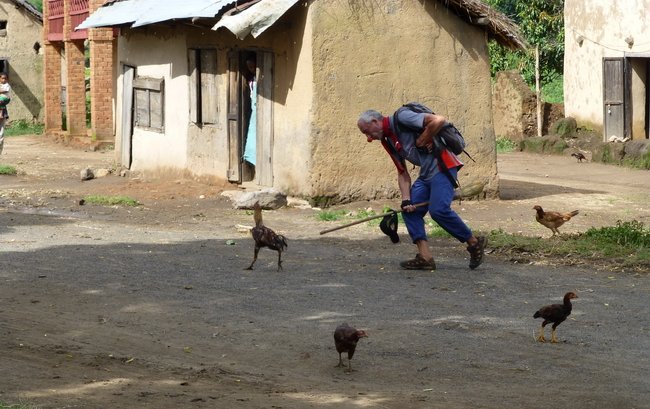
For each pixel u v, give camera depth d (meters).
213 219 15.41
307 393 6.50
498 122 31.86
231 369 7.11
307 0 16.30
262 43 17.44
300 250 12.45
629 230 12.70
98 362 7.19
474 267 11.05
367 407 6.17
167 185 19.08
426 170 10.84
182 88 19.69
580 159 26.27
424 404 6.26
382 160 17.06
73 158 27.48
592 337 8.07
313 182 16.53
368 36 16.73
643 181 21.72
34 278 10.24
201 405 6.15
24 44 38.84
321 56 16.39
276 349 7.66
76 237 13.23
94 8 29.33
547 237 13.46
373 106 16.88
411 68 17.16
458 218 10.88
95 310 8.89
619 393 6.54
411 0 17.05
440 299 9.50
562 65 35.78
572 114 29.69
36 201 17.50
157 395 6.37
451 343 7.85
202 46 18.92
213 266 11.14
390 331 8.21
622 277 10.70
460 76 17.56
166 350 7.59
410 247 12.77
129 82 21.75
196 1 17.78
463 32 17.55
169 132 20.30
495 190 17.94
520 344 7.82
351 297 9.54
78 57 32.53
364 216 15.59
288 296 9.55
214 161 18.91
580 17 28.88
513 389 6.64
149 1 19.95
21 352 7.39
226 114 18.42
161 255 11.84
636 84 26.67
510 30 17.52
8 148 31.00
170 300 9.32
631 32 26.42
